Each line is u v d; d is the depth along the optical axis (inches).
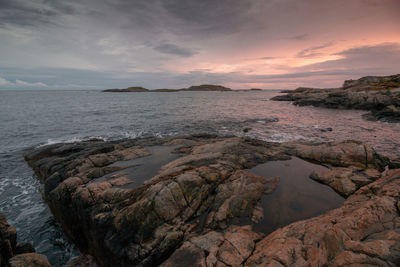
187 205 350.9
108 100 3737.7
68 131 1187.3
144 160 608.1
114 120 1510.8
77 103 2992.1
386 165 505.0
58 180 497.4
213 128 1225.4
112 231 329.1
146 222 318.0
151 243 296.0
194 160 525.0
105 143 847.7
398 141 858.1
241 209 355.3
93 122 1439.5
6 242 269.6
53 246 410.3
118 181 448.8
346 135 989.2
